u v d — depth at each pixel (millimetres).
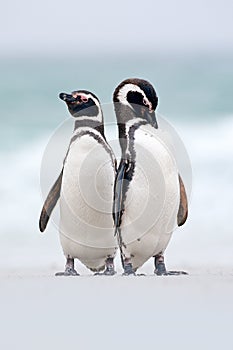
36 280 11312
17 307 8555
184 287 9828
